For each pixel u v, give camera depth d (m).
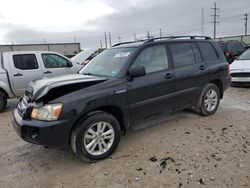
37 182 3.32
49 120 3.37
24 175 3.51
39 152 4.20
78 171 3.53
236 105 6.60
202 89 5.34
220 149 3.95
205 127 4.92
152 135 4.61
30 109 3.53
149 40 4.58
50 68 7.70
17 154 4.17
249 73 8.58
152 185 3.11
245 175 3.22
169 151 3.96
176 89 4.76
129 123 4.17
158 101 4.48
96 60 4.94
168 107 4.72
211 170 3.36
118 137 3.92
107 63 4.50
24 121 3.52
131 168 3.52
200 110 5.46
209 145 4.10
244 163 3.50
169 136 4.54
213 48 5.71
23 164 3.82
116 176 3.35
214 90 5.58
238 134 4.54
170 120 5.37
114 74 4.09
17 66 7.16
